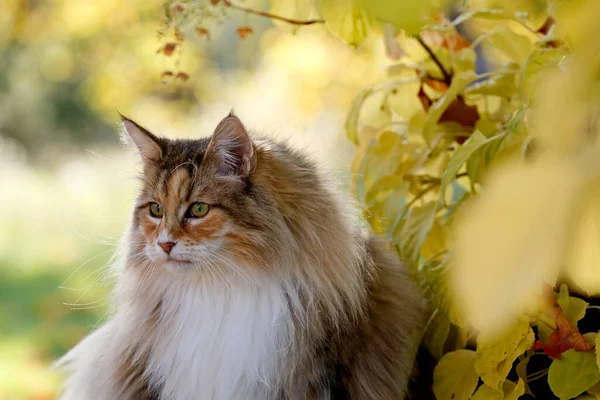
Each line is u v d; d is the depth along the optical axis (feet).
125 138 8.56
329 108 16.53
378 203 8.98
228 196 7.16
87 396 8.11
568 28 5.46
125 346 7.75
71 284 19.24
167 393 7.45
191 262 7.17
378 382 7.39
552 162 3.77
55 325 16.30
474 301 3.84
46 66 30.09
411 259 8.29
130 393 7.68
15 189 33.88
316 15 9.42
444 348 7.95
